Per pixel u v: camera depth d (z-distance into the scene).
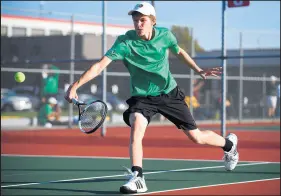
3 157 18.52
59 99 37.69
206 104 43.41
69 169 15.45
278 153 19.62
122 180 13.44
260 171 14.90
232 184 12.71
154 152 19.77
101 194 11.51
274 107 40.66
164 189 11.99
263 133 30.86
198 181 13.17
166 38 9.26
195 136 9.60
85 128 8.84
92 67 8.59
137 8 8.84
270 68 46.59
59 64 37.06
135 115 9.17
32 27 43.91
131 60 9.09
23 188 12.30
